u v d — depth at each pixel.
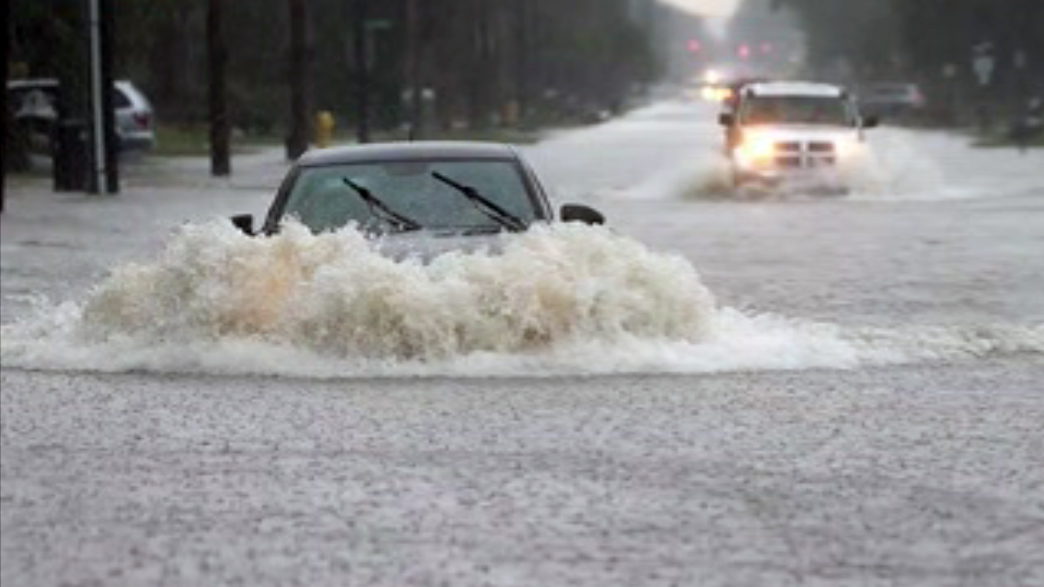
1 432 24.97
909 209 70.50
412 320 29.75
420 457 22.98
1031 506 20.17
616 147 147.62
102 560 18.08
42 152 114.00
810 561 17.88
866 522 19.47
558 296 30.02
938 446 23.66
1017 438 24.23
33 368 30.80
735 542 18.64
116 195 83.62
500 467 22.33
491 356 29.69
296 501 20.58
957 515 19.77
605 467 22.33
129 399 27.59
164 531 19.23
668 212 70.00
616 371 29.55
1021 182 87.75
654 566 17.73
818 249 54.34
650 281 30.88
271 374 29.75
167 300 31.23
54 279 48.25
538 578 17.33
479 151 34.66
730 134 81.25
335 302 30.00
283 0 199.38
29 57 112.75
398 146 35.19
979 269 48.34
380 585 17.12
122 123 115.12
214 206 76.00
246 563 17.91
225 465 22.61
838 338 33.78
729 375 29.58
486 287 30.00
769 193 77.69
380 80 198.88
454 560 17.97
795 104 80.94
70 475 22.12
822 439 24.17
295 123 121.81
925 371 30.38
